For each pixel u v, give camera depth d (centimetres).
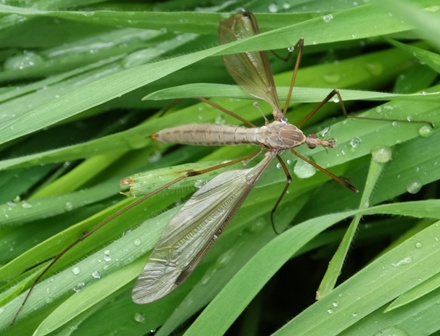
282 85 16
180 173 15
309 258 17
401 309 14
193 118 16
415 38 15
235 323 16
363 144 15
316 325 14
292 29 14
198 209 14
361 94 14
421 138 15
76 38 16
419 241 14
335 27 14
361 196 15
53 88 16
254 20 15
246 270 14
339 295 14
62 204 15
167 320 15
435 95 14
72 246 14
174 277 14
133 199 15
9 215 15
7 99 16
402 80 16
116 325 15
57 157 15
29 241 15
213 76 16
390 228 16
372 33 15
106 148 15
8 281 15
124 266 14
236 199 14
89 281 14
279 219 15
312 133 16
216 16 15
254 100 16
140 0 16
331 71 16
